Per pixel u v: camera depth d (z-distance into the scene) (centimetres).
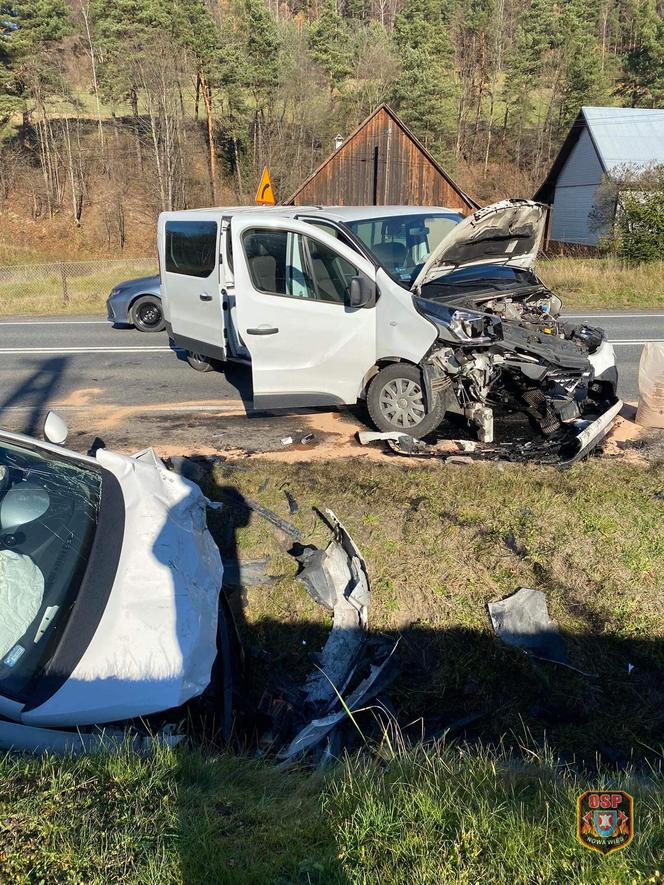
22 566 288
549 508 491
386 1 7150
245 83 4434
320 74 5012
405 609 423
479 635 403
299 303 605
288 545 473
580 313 1441
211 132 4497
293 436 650
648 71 5669
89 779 230
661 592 417
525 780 268
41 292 1947
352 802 241
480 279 649
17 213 4316
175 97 4306
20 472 337
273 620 421
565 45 5681
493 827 224
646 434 618
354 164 3130
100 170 4612
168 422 710
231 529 488
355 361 605
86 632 268
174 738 259
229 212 762
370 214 667
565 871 207
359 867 208
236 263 616
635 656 388
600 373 602
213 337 777
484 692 377
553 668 383
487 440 591
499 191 5500
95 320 1457
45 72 4350
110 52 4253
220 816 233
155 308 1232
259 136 4662
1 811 214
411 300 568
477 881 204
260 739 329
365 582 429
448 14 6244
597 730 354
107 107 5191
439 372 575
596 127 3284
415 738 350
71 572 294
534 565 443
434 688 382
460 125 5825
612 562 440
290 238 605
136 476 367
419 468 556
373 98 5016
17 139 4694
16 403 801
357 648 402
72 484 345
